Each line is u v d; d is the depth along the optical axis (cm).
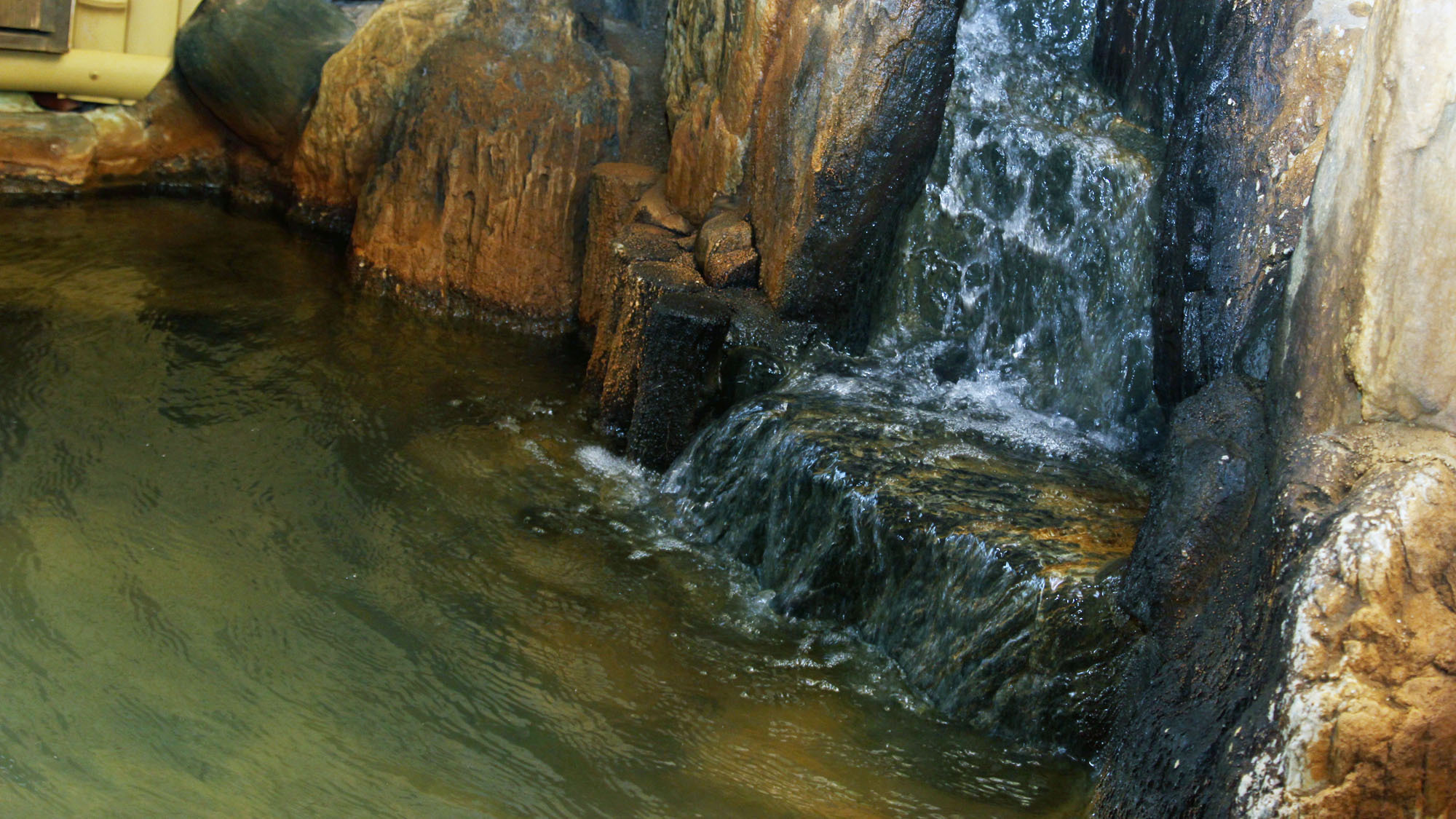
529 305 827
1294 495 358
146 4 973
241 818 402
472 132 829
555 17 855
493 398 729
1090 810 420
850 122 641
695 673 507
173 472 611
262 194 1002
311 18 981
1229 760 336
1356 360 363
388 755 441
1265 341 490
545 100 828
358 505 605
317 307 820
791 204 665
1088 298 634
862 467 555
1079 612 462
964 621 493
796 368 652
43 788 404
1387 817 304
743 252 692
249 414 675
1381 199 361
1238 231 518
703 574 582
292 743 442
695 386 651
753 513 593
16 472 590
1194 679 378
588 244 810
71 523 559
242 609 516
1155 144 641
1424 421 348
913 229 671
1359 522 324
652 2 989
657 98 871
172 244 897
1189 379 545
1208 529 410
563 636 524
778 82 682
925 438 596
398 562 564
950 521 513
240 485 608
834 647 532
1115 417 619
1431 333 343
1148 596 425
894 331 674
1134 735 399
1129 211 615
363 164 924
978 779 454
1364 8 501
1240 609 369
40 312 755
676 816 424
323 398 702
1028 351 657
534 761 446
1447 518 322
